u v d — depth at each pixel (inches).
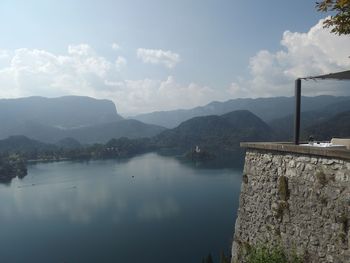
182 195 4564.5
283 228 405.4
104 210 4114.2
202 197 4409.5
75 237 3336.6
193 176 5826.8
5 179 6215.6
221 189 4763.8
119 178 6053.2
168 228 3459.6
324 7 304.2
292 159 395.5
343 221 325.4
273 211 422.0
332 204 339.3
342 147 408.5
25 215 3996.1
